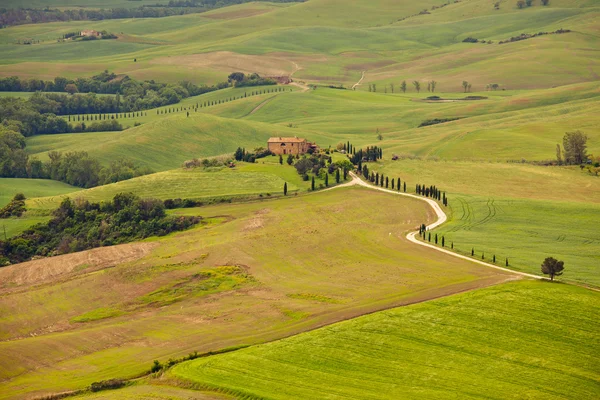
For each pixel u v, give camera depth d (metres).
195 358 170.88
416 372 158.12
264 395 148.62
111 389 159.25
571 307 185.38
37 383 164.75
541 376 156.25
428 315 184.00
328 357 165.38
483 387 151.75
